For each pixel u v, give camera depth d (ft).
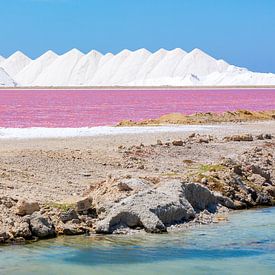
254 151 129.80
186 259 63.10
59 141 143.43
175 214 77.15
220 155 126.82
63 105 409.69
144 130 181.47
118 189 79.66
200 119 223.30
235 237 71.82
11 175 93.30
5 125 214.90
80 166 105.60
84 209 75.05
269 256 64.54
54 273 58.39
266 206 93.15
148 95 655.76
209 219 80.79
